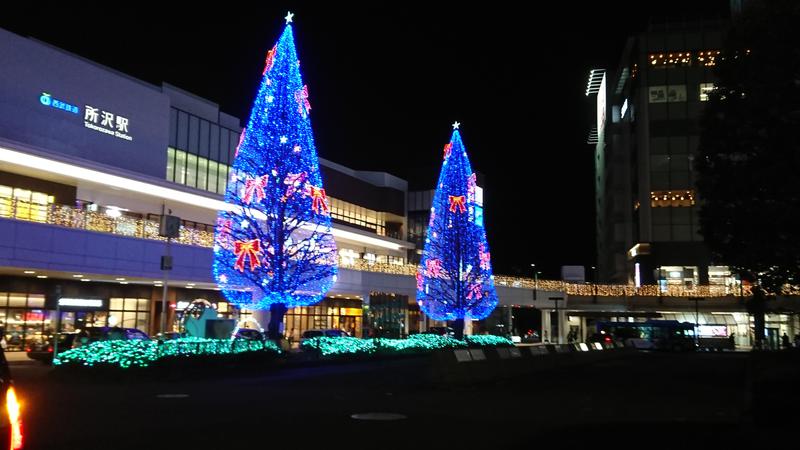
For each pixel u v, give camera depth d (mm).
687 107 85750
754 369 13594
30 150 34562
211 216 50500
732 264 22969
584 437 11586
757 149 21047
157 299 43625
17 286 35844
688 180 84312
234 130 56531
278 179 29625
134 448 10000
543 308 82812
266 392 18969
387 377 25031
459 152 46438
